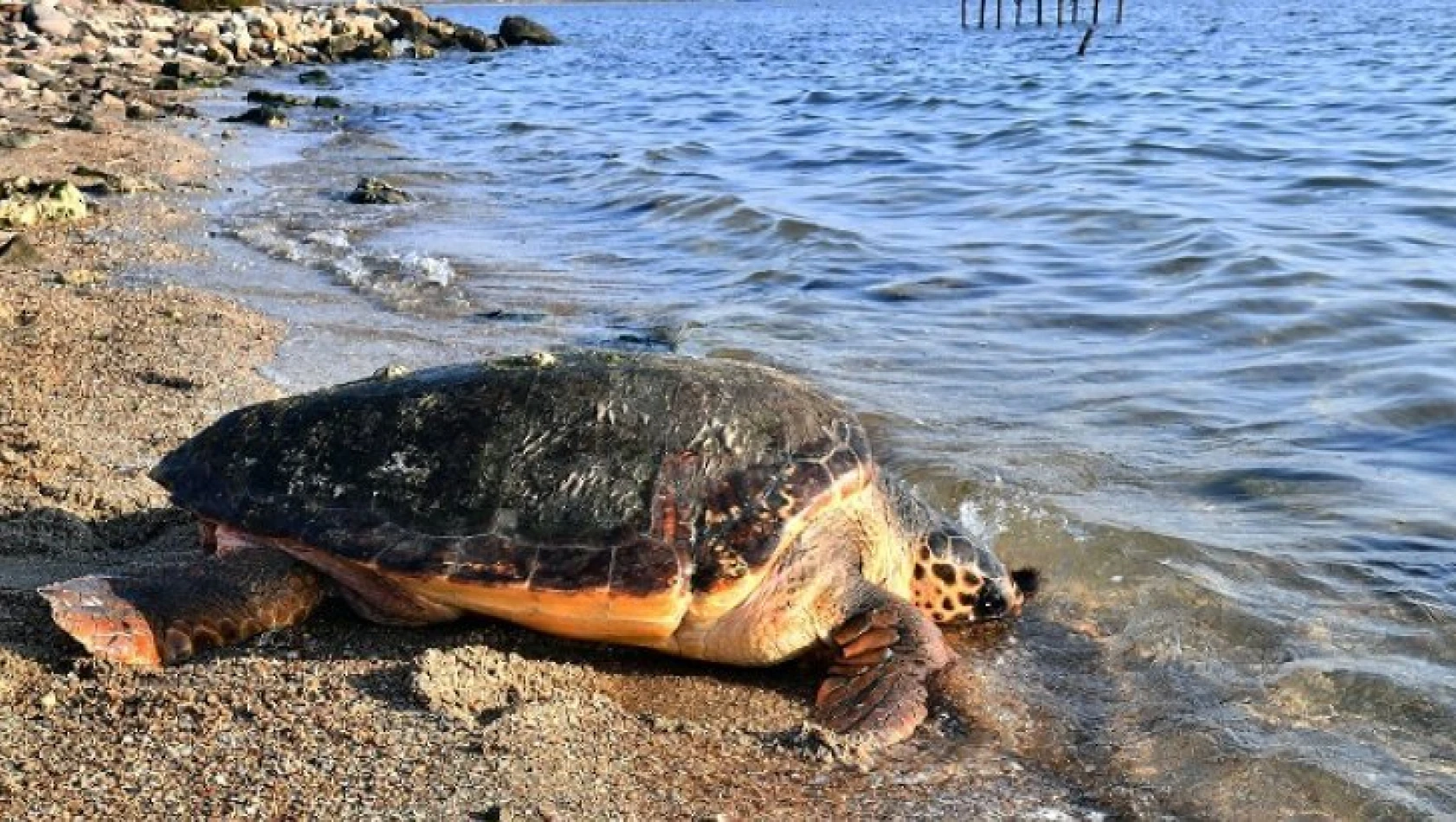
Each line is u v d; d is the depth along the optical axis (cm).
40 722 149
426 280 349
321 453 177
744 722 163
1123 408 255
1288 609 185
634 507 168
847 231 405
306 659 165
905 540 184
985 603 186
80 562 185
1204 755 156
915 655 170
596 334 298
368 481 173
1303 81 852
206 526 183
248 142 646
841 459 175
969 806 148
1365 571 194
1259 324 301
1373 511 212
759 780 151
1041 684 172
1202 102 753
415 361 278
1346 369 272
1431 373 265
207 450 182
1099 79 934
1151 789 151
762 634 171
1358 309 307
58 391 246
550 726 154
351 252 383
